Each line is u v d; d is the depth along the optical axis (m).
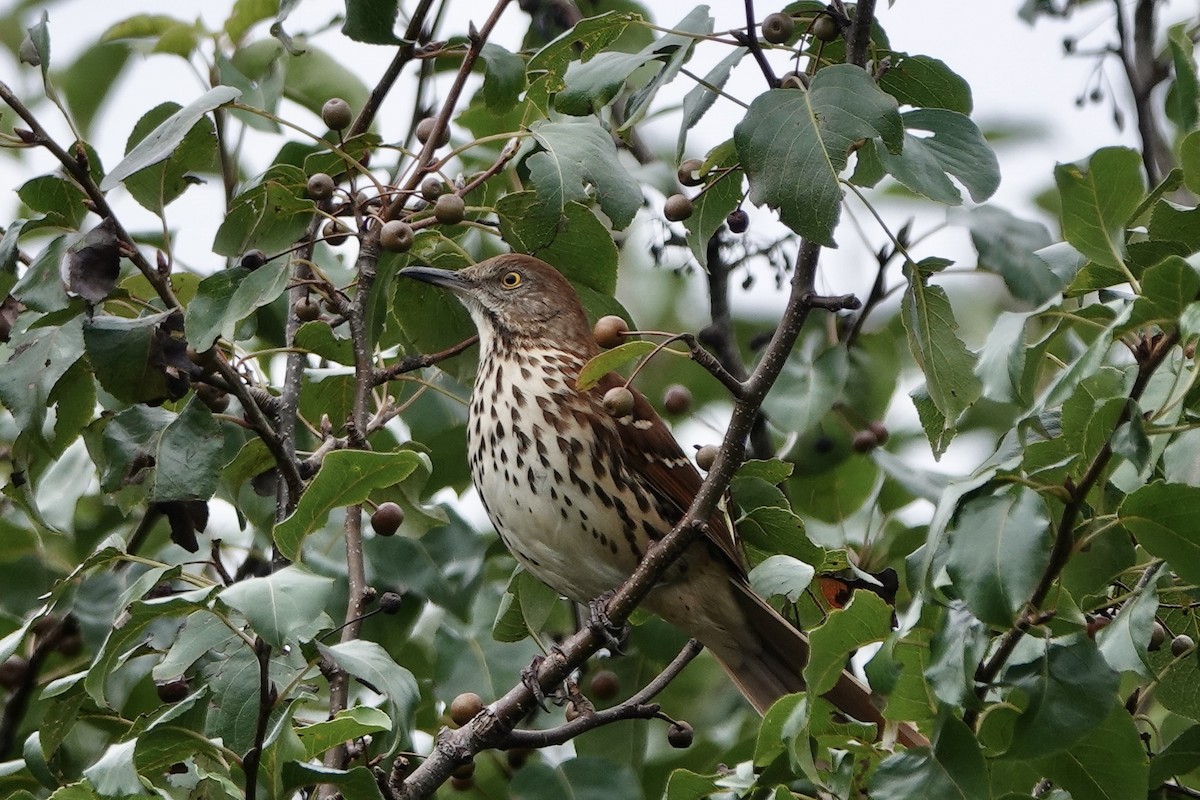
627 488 9.04
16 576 9.14
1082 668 5.68
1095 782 6.00
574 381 9.16
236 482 8.27
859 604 5.75
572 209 8.38
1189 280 5.25
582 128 7.63
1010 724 5.84
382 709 6.56
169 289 7.32
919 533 9.34
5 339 7.82
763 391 6.86
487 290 9.44
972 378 7.04
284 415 8.21
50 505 8.96
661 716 7.75
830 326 9.98
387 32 8.15
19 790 6.50
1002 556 5.39
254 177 8.23
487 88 8.41
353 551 7.94
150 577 6.11
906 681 5.79
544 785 8.34
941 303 7.03
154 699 9.20
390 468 6.22
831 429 10.09
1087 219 6.04
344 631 7.58
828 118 6.44
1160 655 7.12
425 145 8.27
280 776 5.74
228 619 6.45
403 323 9.55
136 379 7.06
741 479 8.25
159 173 7.74
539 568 9.13
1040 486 5.53
